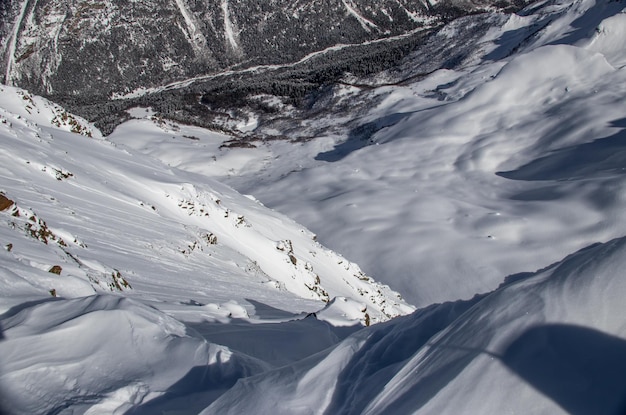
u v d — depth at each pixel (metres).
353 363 4.25
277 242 24.44
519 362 2.88
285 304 14.27
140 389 4.43
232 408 4.00
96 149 23.70
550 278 3.38
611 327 2.81
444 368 3.19
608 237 33.19
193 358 4.89
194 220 21.45
